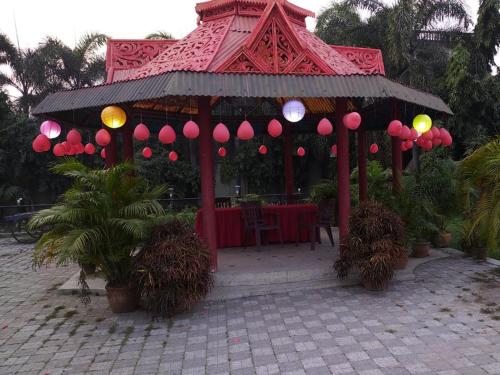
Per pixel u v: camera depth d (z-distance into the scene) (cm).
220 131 495
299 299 515
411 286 554
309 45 609
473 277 588
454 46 1469
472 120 1372
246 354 365
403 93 566
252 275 566
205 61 518
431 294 516
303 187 1919
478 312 446
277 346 379
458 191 695
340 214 615
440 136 660
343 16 1500
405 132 552
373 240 526
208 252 476
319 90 506
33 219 429
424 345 367
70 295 577
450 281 571
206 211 564
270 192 1889
